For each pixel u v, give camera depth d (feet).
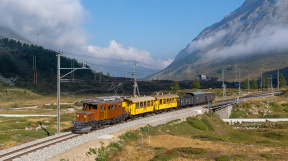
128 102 145.38
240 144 123.85
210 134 165.07
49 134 121.08
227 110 284.00
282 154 96.94
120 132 111.75
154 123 145.69
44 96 474.90
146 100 159.12
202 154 96.58
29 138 109.91
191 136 142.41
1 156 71.72
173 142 118.11
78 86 602.85
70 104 356.38
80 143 89.86
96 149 85.97
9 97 403.75
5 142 99.25
